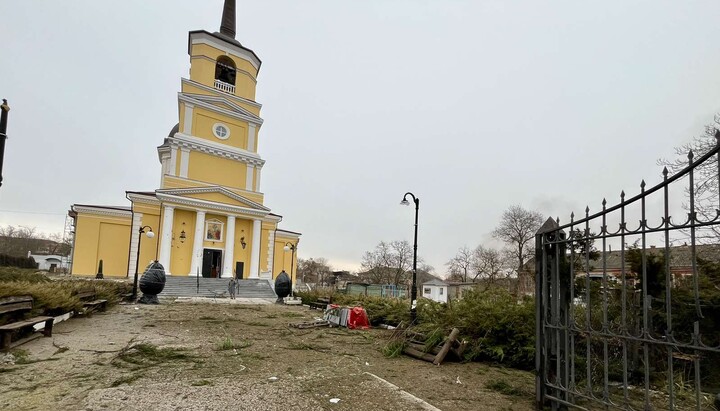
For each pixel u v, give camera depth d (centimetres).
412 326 898
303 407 429
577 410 469
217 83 3966
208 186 3581
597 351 658
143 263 3403
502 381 572
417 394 503
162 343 805
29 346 730
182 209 3488
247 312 1633
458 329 771
